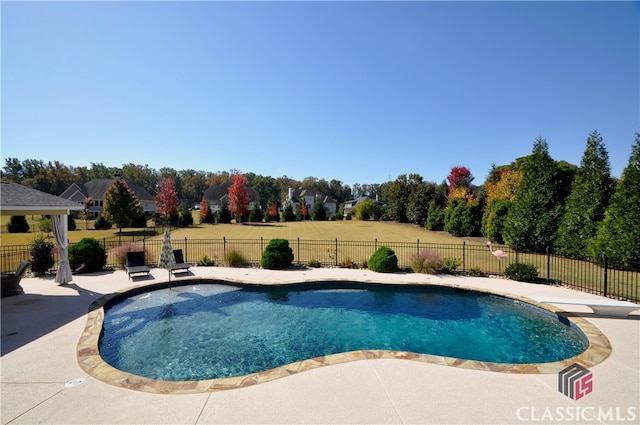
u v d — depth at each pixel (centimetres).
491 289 886
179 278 1000
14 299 771
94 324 607
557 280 959
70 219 2794
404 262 1292
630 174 1047
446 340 639
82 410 336
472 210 2223
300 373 416
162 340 623
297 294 938
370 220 4425
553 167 1475
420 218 3234
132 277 1010
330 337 653
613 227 1073
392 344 623
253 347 601
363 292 959
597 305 655
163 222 3488
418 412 329
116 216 2400
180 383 392
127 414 328
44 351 487
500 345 614
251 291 958
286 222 4191
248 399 355
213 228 3073
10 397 361
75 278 994
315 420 315
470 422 312
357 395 363
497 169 3166
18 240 2083
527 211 1507
